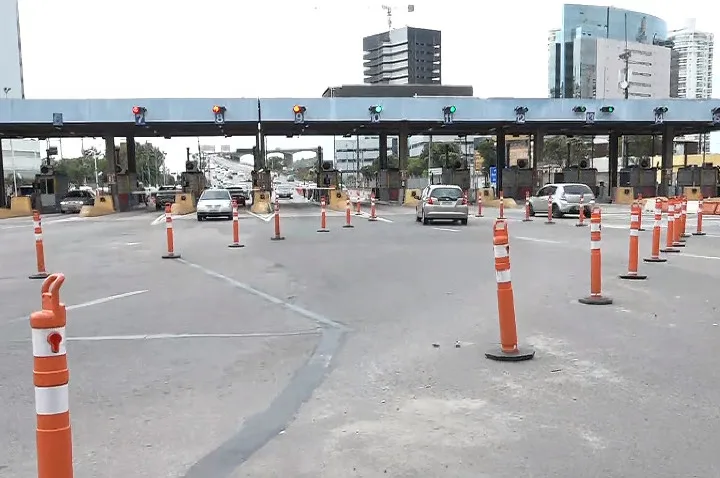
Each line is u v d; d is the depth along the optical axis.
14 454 4.24
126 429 4.62
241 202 48.06
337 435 4.45
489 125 42.41
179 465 4.02
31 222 31.64
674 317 7.92
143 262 14.09
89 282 11.33
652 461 3.98
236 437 4.46
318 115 37.00
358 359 6.31
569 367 5.93
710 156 74.38
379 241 18.16
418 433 4.46
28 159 108.81
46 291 2.88
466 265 12.91
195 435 4.50
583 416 4.73
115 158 43.62
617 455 4.07
